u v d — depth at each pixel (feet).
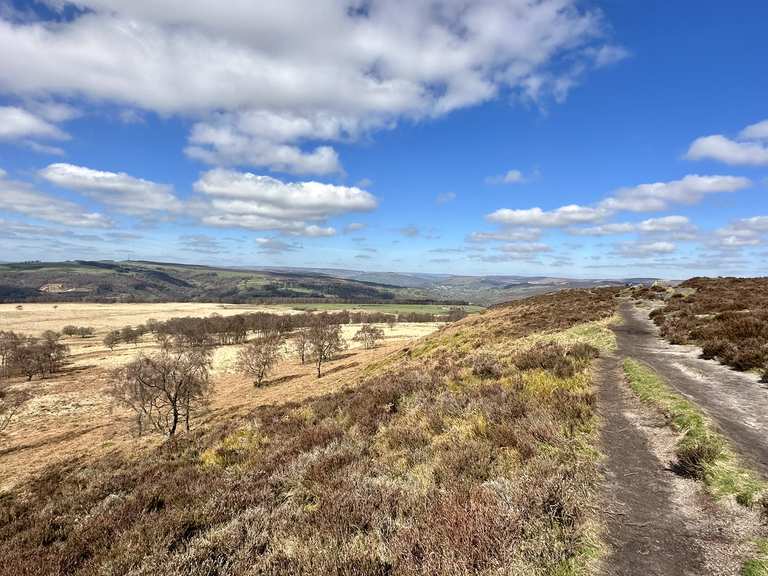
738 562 13.11
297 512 21.30
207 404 153.28
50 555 21.85
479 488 18.89
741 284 106.22
